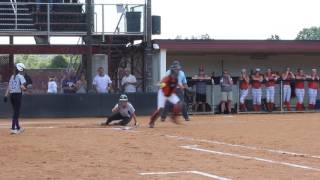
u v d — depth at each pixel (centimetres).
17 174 1135
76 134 1916
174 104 2208
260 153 1425
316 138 1777
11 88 1980
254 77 3309
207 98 3375
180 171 1155
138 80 3353
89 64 3066
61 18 3272
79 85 3145
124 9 3212
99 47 3269
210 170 1166
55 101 2953
